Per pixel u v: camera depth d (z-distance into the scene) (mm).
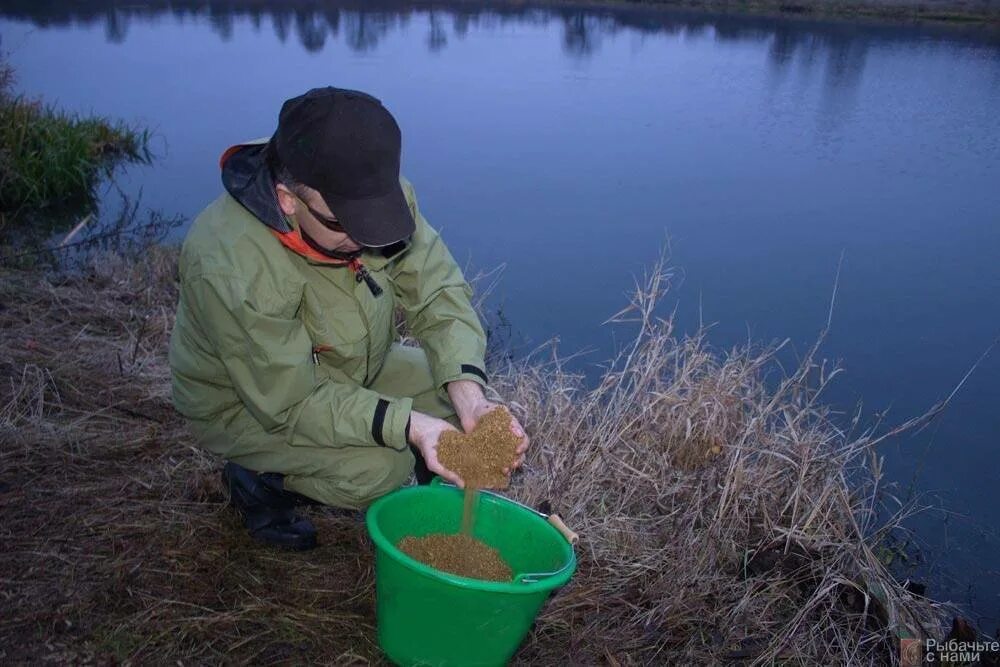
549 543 2436
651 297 3934
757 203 6438
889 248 5738
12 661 2246
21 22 12992
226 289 2205
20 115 6844
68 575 2537
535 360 4473
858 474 3709
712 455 3406
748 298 5094
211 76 10109
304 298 2381
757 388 3748
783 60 11055
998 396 4242
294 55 11344
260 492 2674
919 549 3355
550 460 3357
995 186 6867
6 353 3711
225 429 2588
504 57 11305
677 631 2635
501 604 2150
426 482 2930
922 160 7445
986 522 3498
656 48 11906
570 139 7844
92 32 12539
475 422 2527
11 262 5004
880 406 4164
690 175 6980
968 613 3043
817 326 4801
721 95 9445
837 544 2934
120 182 6941
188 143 7891
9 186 6250
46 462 3027
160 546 2686
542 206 6309
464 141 7676
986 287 5246
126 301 4531
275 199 2193
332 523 2898
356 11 14898
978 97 9375
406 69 10508
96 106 8711
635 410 3559
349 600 2580
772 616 2754
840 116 8727
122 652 2311
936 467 3795
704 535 2979
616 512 3109
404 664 2352
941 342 4668
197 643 2369
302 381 2305
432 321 2697
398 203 2146
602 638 2559
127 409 3430
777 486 3229
